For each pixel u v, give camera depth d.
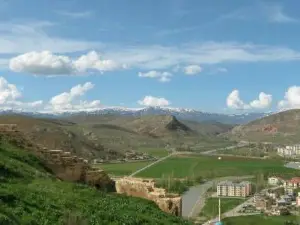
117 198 48.28
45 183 43.91
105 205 41.72
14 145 59.19
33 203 32.62
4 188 34.72
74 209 35.75
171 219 46.53
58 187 43.81
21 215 29.08
